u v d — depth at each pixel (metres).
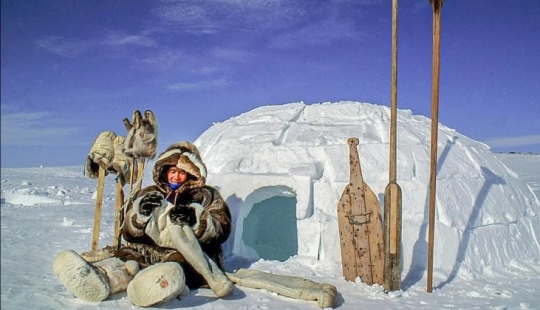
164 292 3.93
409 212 5.72
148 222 4.79
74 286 3.93
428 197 5.77
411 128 6.78
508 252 6.04
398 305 4.41
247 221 7.45
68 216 10.31
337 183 5.84
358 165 5.35
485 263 5.72
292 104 7.63
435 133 4.86
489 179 6.58
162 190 5.00
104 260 4.42
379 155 6.06
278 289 4.53
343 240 5.23
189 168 5.00
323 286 4.46
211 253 4.91
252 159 6.46
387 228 4.82
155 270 3.98
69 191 16.08
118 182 5.56
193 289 4.58
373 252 5.11
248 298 4.41
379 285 4.98
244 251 6.41
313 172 5.89
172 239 4.57
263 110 7.71
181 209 4.72
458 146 6.87
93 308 3.88
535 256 6.31
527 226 6.56
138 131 5.24
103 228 8.88
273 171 6.19
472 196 6.14
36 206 12.13
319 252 5.66
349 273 5.15
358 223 5.20
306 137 6.52
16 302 3.47
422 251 5.48
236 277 4.82
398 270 4.79
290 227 8.01
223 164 6.67
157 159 5.04
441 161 6.33
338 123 6.86
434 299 4.62
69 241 7.16
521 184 7.20
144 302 3.93
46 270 4.91
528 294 4.88
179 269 4.10
